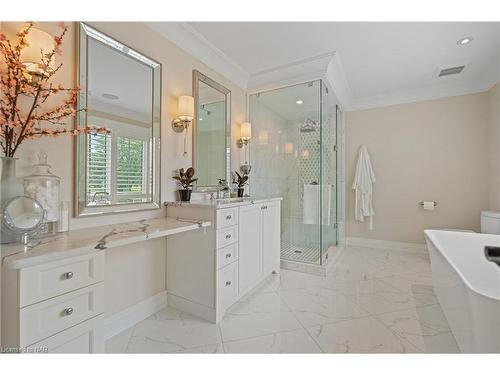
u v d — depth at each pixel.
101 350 1.11
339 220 3.84
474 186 3.21
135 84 1.77
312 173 3.06
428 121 3.49
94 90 1.52
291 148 3.18
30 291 0.88
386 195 3.78
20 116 1.21
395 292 2.26
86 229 1.44
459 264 2.25
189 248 1.90
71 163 1.42
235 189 2.92
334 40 2.31
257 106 3.30
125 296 1.71
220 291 1.81
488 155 3.12
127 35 1.72
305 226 3.12
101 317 1.11
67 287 0.99
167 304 2.01
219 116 2.68
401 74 3.04
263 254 2.48
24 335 0.86
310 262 2.90
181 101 2.05
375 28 2.13
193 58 2.32
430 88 3.41
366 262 3.15
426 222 3.51
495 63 2.74
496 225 2.70
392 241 3.74
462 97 3.28
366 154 3.83
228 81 2.86
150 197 1.89
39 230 1.15
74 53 1.43
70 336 0.99
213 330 1.66
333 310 1.93
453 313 1.55
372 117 3.87
